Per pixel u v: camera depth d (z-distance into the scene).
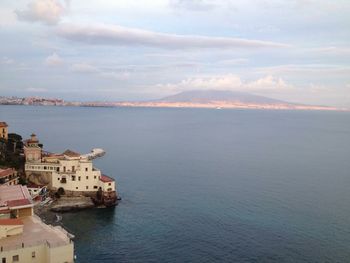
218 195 130.75
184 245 88.50
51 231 69.69
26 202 79.94
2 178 120.75
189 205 118.75
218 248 86.81
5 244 62.72
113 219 105.75
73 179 124.56
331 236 93.38
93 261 80.00
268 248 86.75
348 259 81.38
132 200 124.56
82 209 114.12
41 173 132.50
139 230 97.50
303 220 104.62
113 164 191.00
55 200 120.81
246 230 97.31
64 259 62.72
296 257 82.38
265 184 147.62
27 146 149.25
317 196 129.88
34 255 62.09
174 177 160.50
